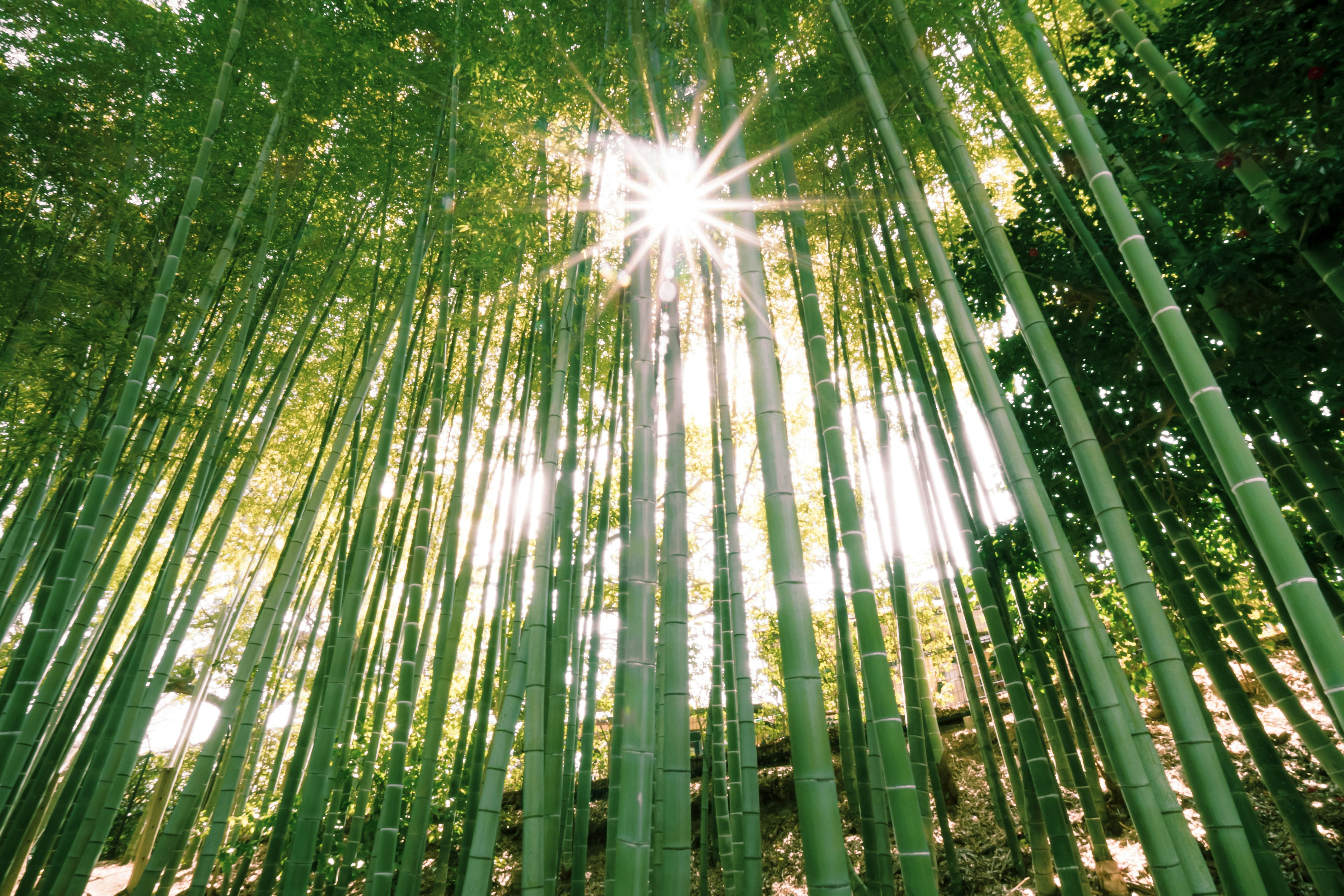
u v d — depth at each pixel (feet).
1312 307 9.73
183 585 16.55
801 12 13.14
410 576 11.16
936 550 14.94
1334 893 8.89
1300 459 9.62
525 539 11.39
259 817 17.62
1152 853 6.15
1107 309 12.56
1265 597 14.15
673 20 9.72
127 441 11.87
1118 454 12.30
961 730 20.51
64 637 14.12
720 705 13.79
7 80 14.03
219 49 15.44
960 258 15.23
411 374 20.40
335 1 15.51
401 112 16.38
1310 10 8.69
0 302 12.76
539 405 11.43
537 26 11.64
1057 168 13.99
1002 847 14.97
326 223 17.60
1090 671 6.97
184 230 12.28
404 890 9.20
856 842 16.97
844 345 14.56
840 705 14.75
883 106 9.86
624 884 5.74
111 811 11.37
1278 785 9.79
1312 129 8.48
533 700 7.73
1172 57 10.73
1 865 11.23
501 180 12.92
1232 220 11.41
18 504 14.52
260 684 12.50
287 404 20.79
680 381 7.93
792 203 8.64
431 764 9.78
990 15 12.63
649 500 7.68
